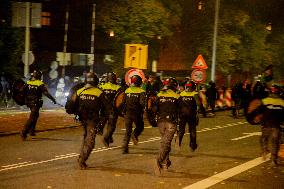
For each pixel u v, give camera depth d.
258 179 28.47
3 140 39.62
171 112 28.77
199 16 103.19
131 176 27.58
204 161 33.69
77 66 107.44
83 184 25.16
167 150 28.20
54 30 105.50
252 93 64.75
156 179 27.09
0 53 77.88
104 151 36.00
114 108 36.19
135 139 37.44
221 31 99.94
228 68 103.31
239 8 107.19
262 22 118.31
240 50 109.31
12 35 79.81
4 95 67.75
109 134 36.47
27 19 64.31
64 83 82.62
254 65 112.44
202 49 101.50
